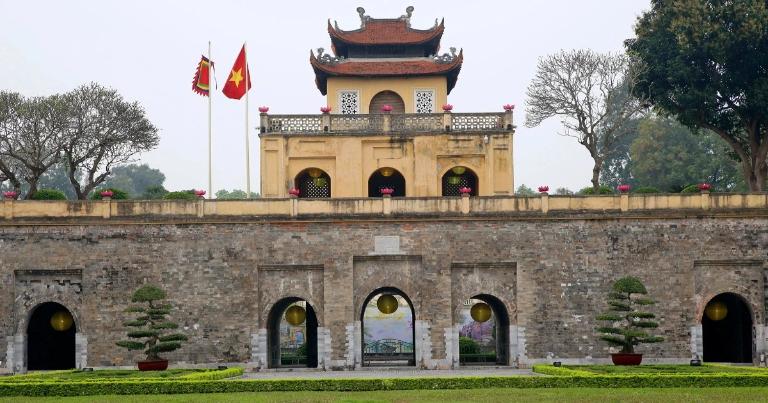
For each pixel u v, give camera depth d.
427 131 57.75
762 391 33.97
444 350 49.78
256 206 50.50
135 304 49.78
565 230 50.53
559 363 47.81
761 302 50.50
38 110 65.00
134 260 50.12
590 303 50.16
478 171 57.72
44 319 53.50
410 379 36.72
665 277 50.38
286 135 57.78
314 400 31.81
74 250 50.16
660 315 50.19
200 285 50.03
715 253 50.59
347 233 50.41
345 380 36.62
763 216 50.75
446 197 50.59
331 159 57.91
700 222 50.72
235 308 49.91
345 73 60.97
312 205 50.53
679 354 49.91
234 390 36.31
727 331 54.25
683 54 58.31
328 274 50.09
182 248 50.22
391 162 57.78
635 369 41.09
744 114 60.31
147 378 38.56
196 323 49.81
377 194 59.50
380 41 61.66
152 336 46.59
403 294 51.22
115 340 49.66
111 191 52.62
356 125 58.09
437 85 61.72
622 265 50.41
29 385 35.50
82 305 49.91
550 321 50.06
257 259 50.22
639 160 94.25
